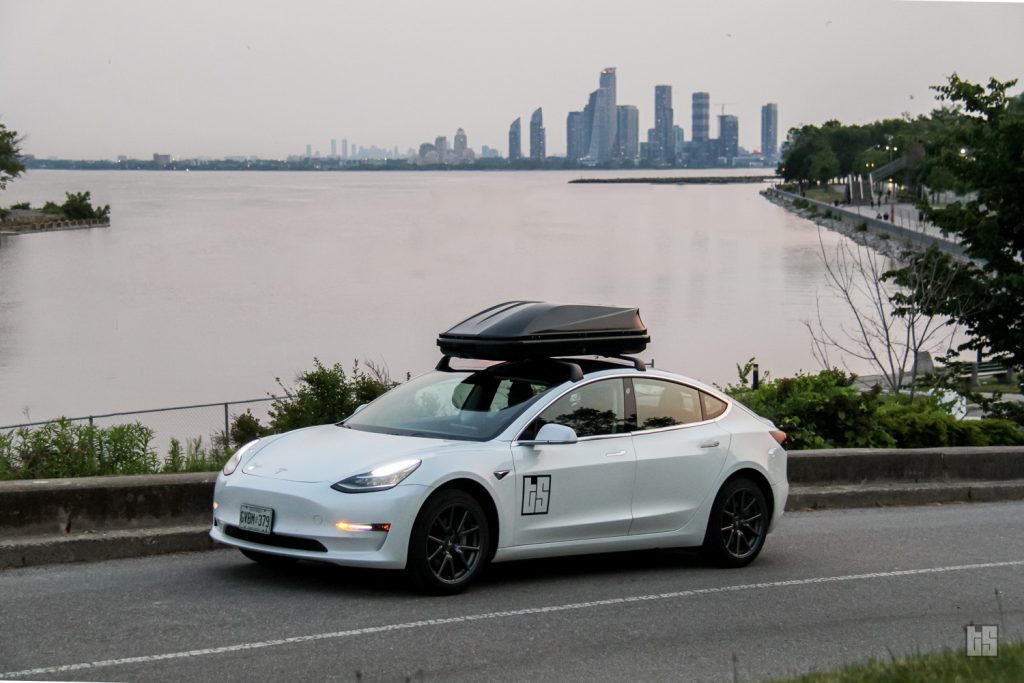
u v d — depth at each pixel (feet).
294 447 27.63
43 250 401.49
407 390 30.09
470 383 29.58
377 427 28.76
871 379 119.03
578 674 21.75
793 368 153.69
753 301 238.48
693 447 30.81
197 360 170.71
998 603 28.02
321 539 25.27
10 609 24.49
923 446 52.60
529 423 28.07
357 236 474.08
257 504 25.99
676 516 30.45
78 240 452.35
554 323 29.37
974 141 84.53
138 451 42.04
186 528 31.01
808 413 51.19
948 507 45.85
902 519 42.16
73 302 251.39
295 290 271.08
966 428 53.72
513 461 27.37
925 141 86.69
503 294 258.98
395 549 25.53
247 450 28.07
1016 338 84.38
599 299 244.63
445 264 337.93
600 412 29.50
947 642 25.26
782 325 199.00
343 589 27.02
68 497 30.07
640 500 29.68
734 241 422.82
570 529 28.35
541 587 28.50
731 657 23.44
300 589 26.91
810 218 572.92
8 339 195.21
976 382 119.14
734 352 169.17
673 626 25.64
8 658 21.12
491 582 28.71
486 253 378.94
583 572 30.63
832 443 50.37
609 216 644.69
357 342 187.83
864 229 402.72
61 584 26.86
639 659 22.97
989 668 21.17
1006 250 85.71
